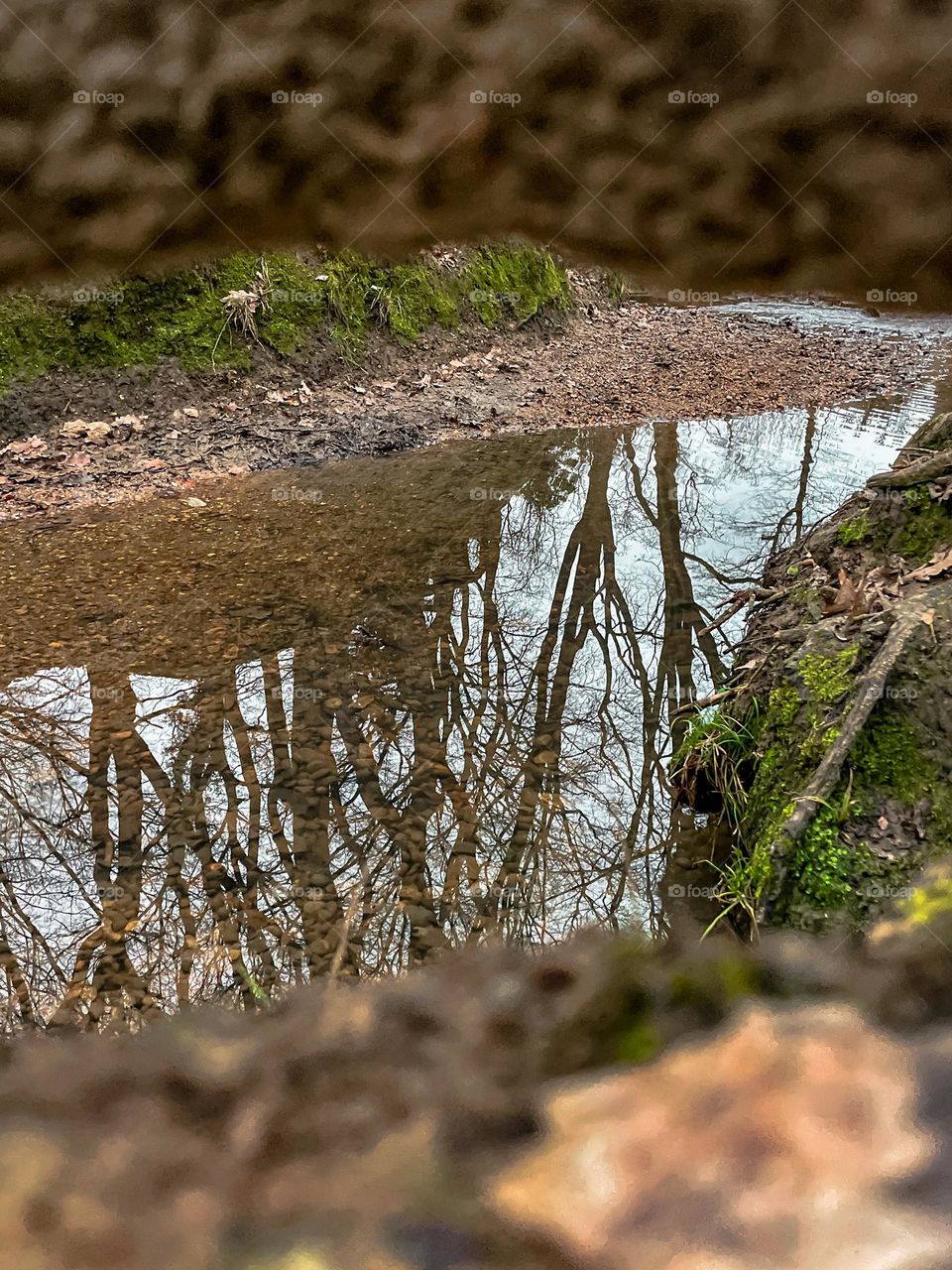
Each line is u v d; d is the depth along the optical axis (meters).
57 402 5.91
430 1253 1.37
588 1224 1.38
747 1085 1.58
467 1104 1.66
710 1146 1.48
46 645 3.95
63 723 3.43
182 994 2.28
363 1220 1.43
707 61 2.11
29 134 2.34
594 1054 1.77
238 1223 1.44
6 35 2.27
